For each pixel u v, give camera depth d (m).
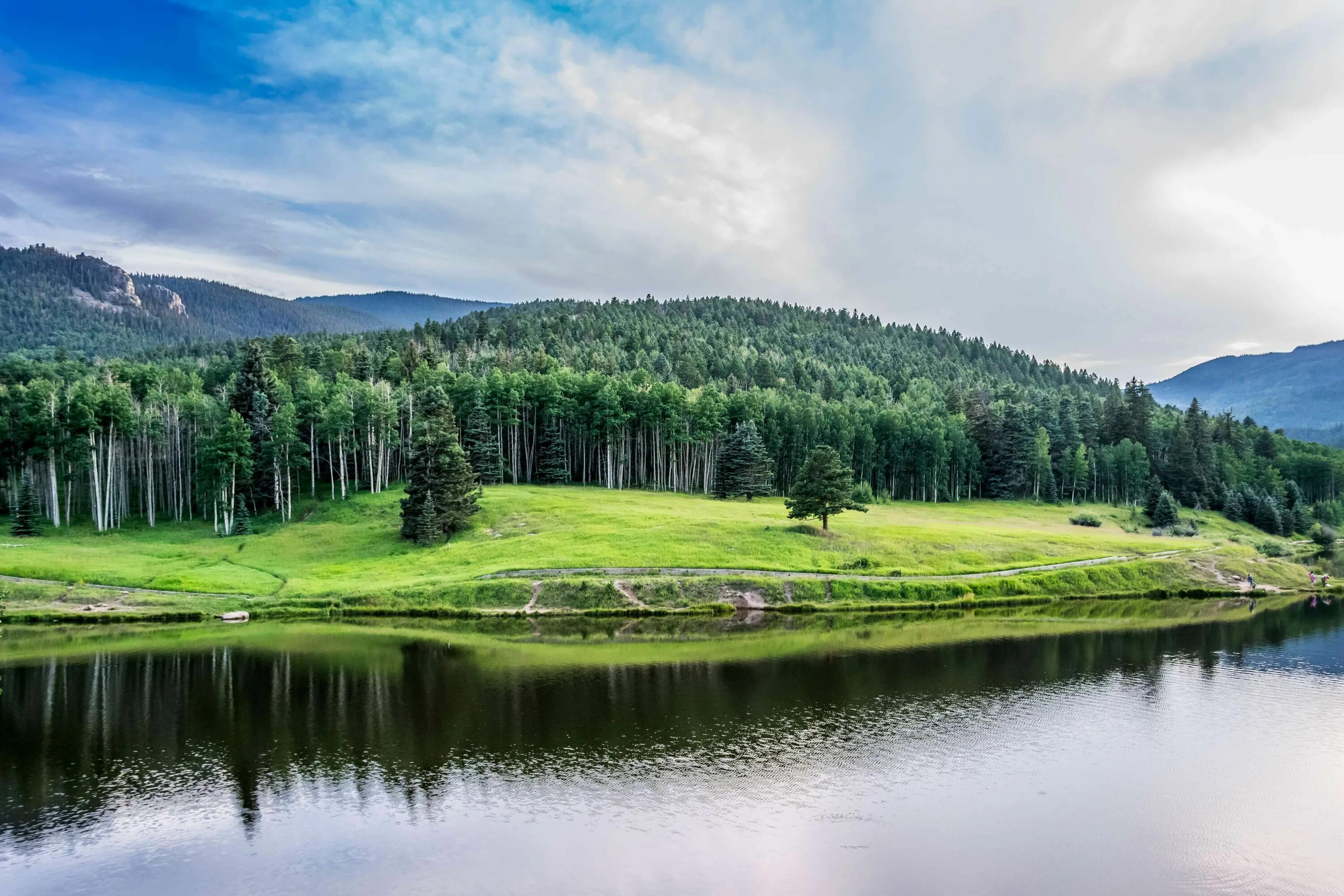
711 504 125.56
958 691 52.09
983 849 31.69
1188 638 69.62
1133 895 28.69
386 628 70.12
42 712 46.28
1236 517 152.62
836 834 32.59
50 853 30.86
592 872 29.50
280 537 102.69
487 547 93.69
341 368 187.50
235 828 32.75
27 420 106.94
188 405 124.06
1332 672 57.91
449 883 28.84
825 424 160.62
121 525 112.50
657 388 145.38
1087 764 40.38
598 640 66.25
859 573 88.75
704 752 40.91
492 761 39.41
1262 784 38.38
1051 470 168.75
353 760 39.41
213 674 54.25
